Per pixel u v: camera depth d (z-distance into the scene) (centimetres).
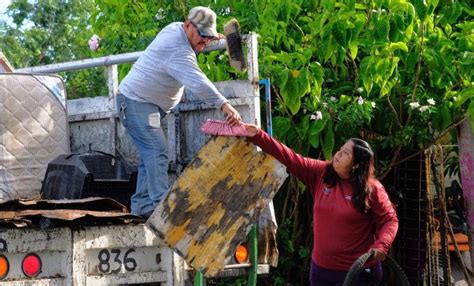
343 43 1073
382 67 1065
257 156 779
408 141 1172
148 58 873
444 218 1205
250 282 845
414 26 1109
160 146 877
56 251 741
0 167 907
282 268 1201
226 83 912
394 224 764
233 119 778
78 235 747
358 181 767
